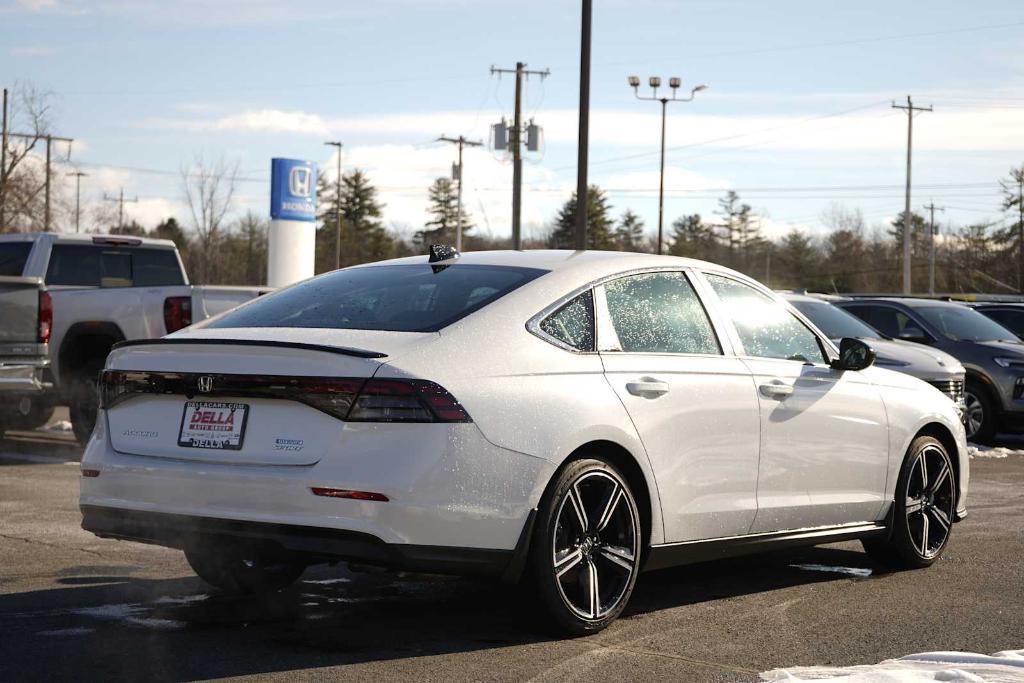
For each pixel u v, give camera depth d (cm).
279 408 466
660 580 651
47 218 5250
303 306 537
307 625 521
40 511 795
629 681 443
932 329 1540
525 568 491
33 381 1065
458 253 586
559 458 490
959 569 694
